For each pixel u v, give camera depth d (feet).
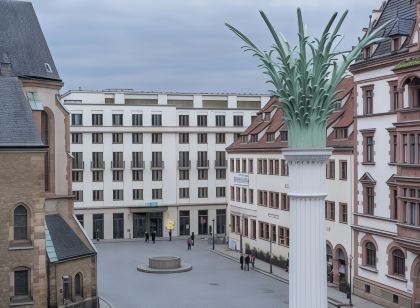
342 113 183.11
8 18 148.15
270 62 77.25
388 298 148.36
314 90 73.41
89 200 292.20
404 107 137.08
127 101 315.17
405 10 151.43
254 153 235.61
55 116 148.46
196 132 306.55
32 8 153.48
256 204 233.35
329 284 175.01
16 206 121.49
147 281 183.52
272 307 148.36
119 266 211.41
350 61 75.97
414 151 133.90
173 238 297.74
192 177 307.37
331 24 73.51
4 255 120.67
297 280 73.97
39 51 148.87
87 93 308.40
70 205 149.59
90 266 141.38
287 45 75.87
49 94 147.74
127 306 149.18
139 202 298.97
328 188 178.40
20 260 121.80
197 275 194.49
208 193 309.42
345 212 170.30
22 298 122.42
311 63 73.87
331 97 74.59
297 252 74.13
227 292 166.91
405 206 136.56
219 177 311.47
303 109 73.61
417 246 130.72
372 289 155.22
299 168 74.23
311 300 73.67
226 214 311.68
